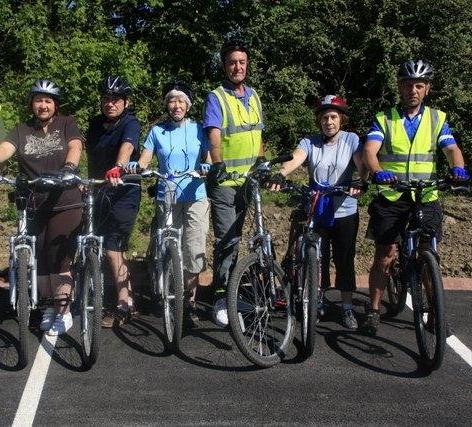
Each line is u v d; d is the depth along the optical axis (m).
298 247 4.87
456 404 4.10
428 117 4.95
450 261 7.02
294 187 4.86
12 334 5.15
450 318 5.62
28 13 10.01
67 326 5.21
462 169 4.52
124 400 4.12
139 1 10.85
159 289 4.93
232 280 4.46
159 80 10.24
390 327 5.39
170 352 4.85
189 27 10.38
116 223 5.21
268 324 5.08
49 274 5.21
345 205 5.16
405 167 4.92
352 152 5.11
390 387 4.32
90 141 5.27
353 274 5.32
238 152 5.21
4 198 8.23
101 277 4.58
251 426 3.83
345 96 10.69
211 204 5.30
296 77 10.20
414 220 4.84
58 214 5.04
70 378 4.42
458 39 9.84
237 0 10.45
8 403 4.09
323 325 5.40
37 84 4.91
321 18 10.50
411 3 9.94
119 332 5.22
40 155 4.95
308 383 4.36
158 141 5.18
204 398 4.15
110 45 9.80
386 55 10.01
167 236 4.86
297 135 10.05
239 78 5.19
